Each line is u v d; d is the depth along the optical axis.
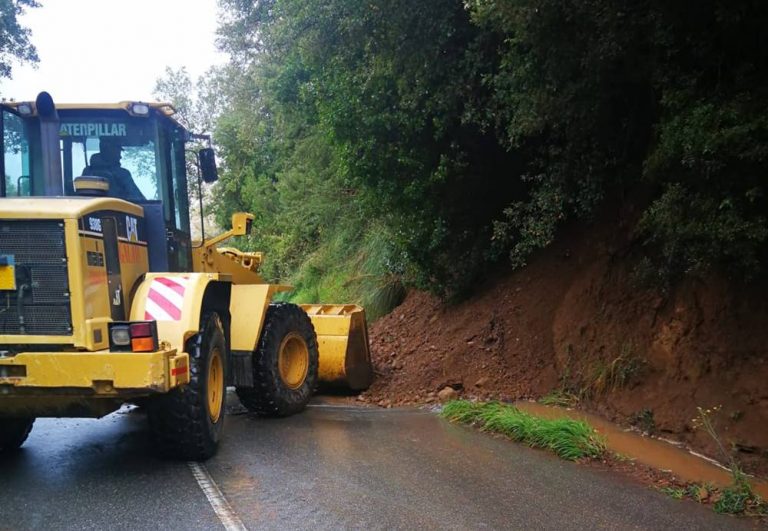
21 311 4.80
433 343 9.80
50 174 5.69
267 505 4.51
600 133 7.45
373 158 8.70
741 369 6.09
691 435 6.06
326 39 8.73
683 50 5.93
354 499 4.64
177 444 5.36
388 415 7.49
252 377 7.02
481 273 10.41
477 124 8.23
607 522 4.35
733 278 6.43
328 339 8.51
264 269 22.83
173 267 6.55
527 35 6.08
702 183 5.64
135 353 4.70
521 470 5.39
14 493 4.73
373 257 14.23
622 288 7.78
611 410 6.99
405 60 7.79
